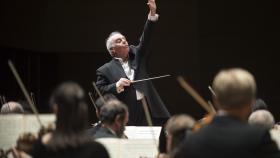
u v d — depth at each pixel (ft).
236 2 94.07
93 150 22.84
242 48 93.81
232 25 93.86
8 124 34.76
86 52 93.81
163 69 92.99
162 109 45.06
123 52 45.24
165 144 32.50
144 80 44.04
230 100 21.89
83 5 93.61
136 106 44.29
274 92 93.30
